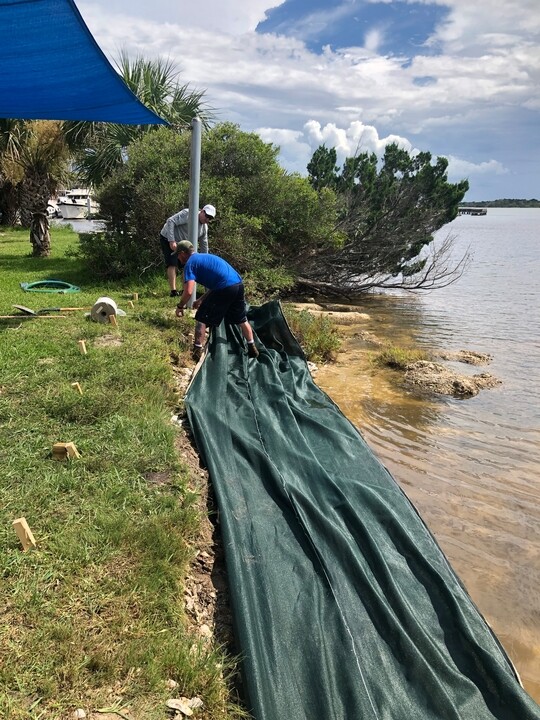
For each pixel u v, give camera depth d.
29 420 4.94
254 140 13.91
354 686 2.96
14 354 6.45
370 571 3.83
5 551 3.37
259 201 13.75
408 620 3.45
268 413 5.82
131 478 4.29
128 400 5.52
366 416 7.50
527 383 9.02
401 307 16.08
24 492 3.95
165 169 13.07
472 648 3.38
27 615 2.95
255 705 2.78
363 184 17.45
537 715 3.00
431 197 17.62
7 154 17.08
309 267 15.89
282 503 4.40
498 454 6.48
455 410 7.80
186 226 9.16
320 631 3.27
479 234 70.56
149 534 3.67
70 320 8.16
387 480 5.03
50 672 2.66
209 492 4.45
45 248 17.06
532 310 15.62
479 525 5.04
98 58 6.23
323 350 9.99
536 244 48.75
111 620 3.02
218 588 3.59
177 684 2.81
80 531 3.62
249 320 8.75
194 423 5.34
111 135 16.36
